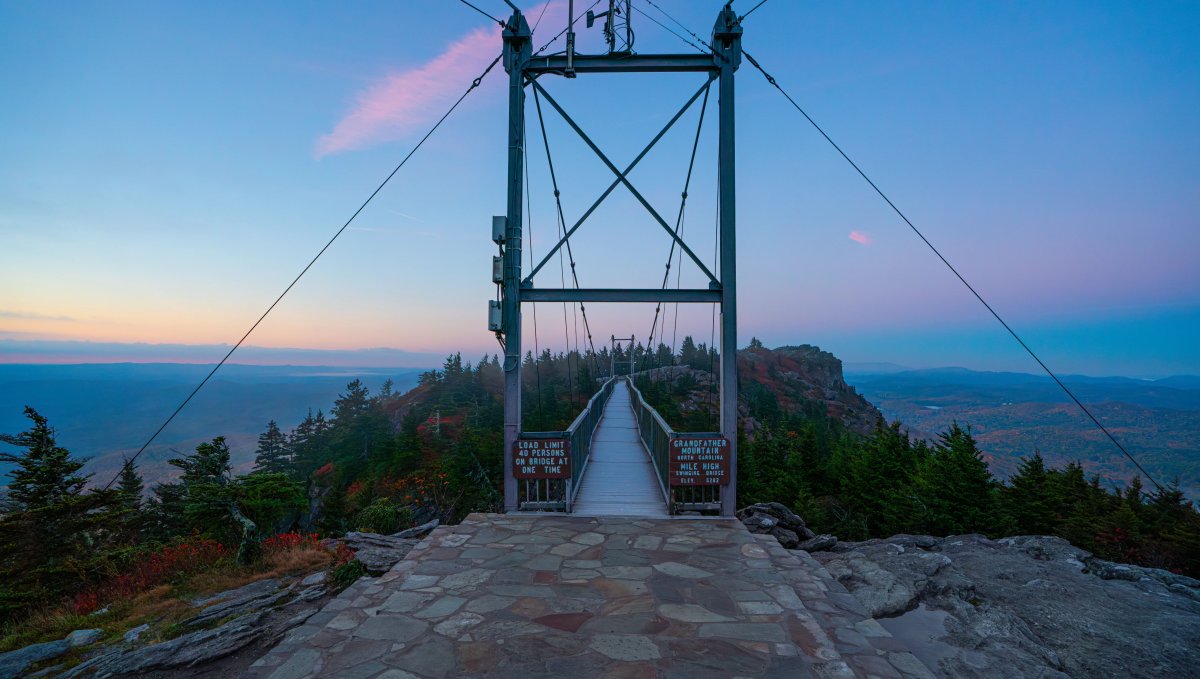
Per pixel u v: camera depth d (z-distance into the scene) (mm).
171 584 8156
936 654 5113
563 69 8094
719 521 7469
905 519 31516
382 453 52312
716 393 78312
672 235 8164
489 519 7551
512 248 7992
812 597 5367
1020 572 7273
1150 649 5246
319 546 9391
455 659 3875
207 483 10281
